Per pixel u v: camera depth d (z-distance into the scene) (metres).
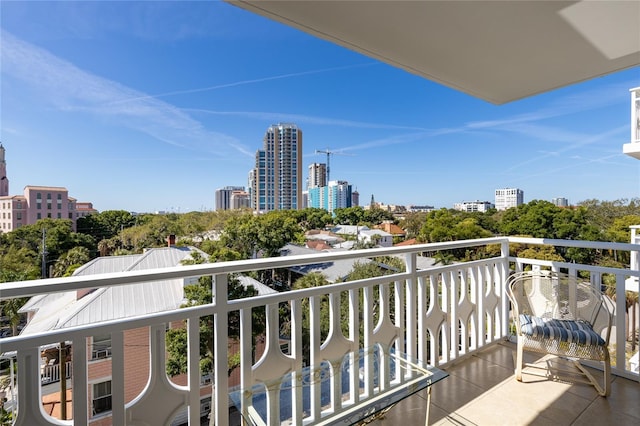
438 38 2.03
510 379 2.54
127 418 1.38
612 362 2.63
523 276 2.89
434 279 2.66
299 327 1.87
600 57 2.26
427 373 1.86
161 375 1.46
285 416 1.58
